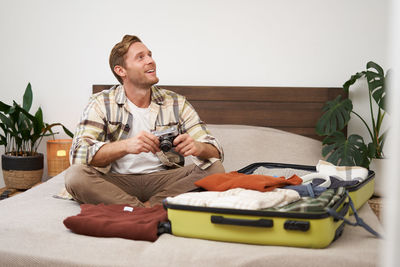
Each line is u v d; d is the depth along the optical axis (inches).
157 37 117.4
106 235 51.5
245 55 114.0
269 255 42.5
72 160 69.3
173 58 117.0
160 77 117.8
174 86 114.9
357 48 109.6
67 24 120.6
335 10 109.7
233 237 47.6
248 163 96.1
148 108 78.5
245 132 103.5
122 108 75.9
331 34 110.3
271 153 99.1
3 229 54.1
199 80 116.3
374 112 109.2
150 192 75.0
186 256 44.1
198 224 49.1
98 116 73.1
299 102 110.9
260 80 113.9
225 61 115.0
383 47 108.3
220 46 115.0
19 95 124.2
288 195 51.3
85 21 119.9
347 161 93.4
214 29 115.0
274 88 111.6
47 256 45.2
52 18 121.2
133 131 76.8
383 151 101.2
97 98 75.0
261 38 113.2
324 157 100.7
